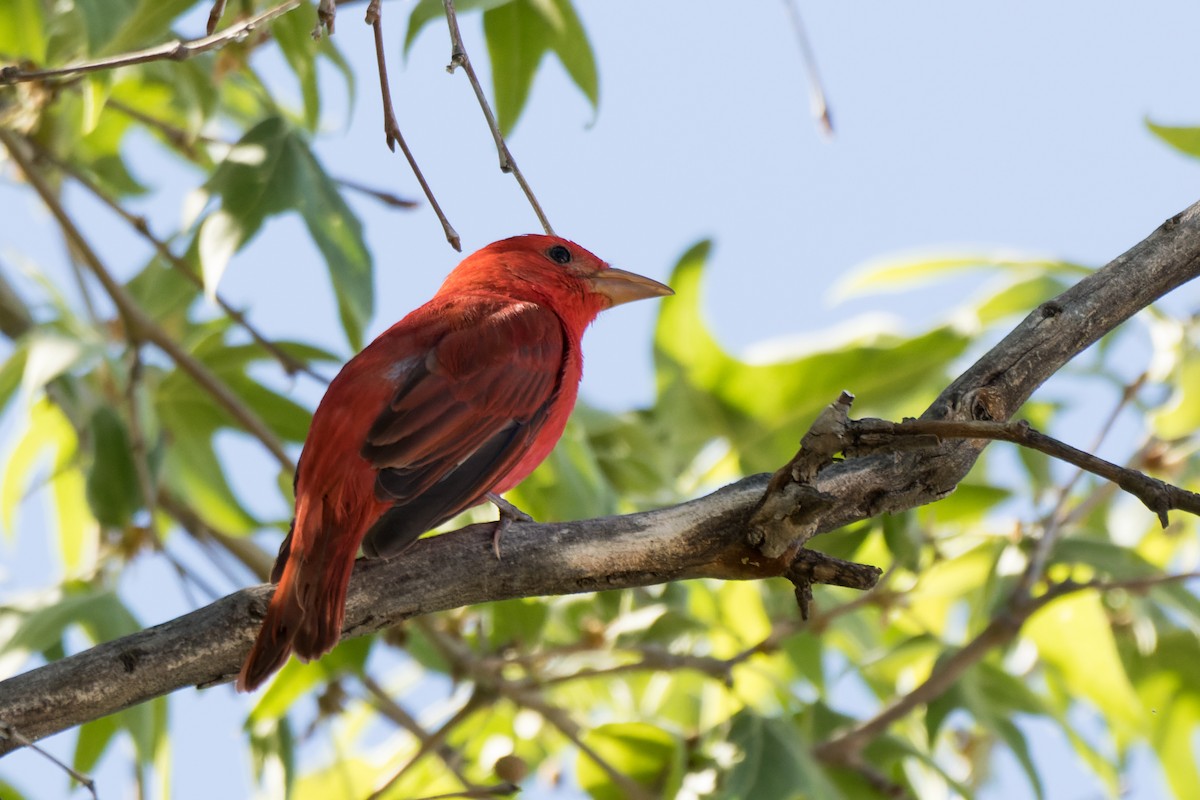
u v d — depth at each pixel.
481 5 9.68
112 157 13.24
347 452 7.91
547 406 9.09
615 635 10.97
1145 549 13.29
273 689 10.61
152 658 6.74
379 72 7.29
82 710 6.58
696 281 12.46
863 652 12.64
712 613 12.64
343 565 7.30
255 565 11.62
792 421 12.44
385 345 8.68
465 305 9.36
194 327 12.40
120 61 7.39
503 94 10.38
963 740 12.73
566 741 12.62
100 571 10.88
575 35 10.32
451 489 8.19
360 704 12.39
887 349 12.42
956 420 7.17
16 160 10.48
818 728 11.23
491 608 11.18
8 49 10.54
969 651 10.70
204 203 9.81
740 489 7.28
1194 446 11.68
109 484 10.90
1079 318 7.42
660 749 10.82
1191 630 11.91
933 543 11.13
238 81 12.62
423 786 12.18
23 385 11.16
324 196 9.98
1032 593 11.34
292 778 10.67
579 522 7.32
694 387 12.54
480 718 12.27
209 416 12.37
